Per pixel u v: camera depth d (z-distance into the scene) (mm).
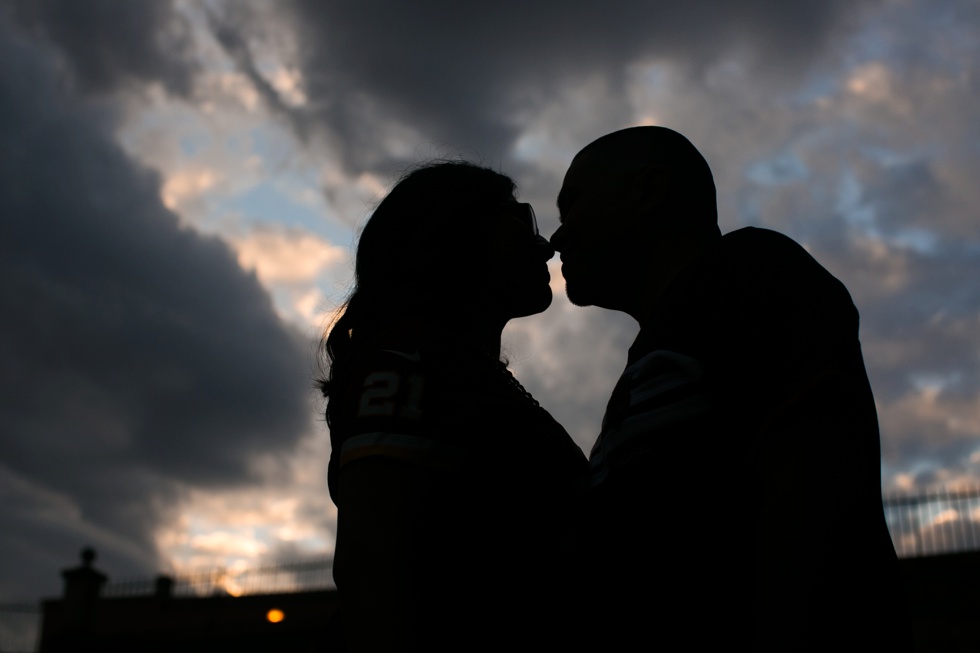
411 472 1293
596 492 1396
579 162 1757
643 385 1356
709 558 1249
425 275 1632
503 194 1788
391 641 1204
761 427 1151
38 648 18734
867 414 1130
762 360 1187
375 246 1683
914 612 11383
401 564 1243
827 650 1017
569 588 1358
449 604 1285
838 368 1128
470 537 1318
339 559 1290
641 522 1305
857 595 1046
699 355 1298
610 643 1279
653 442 1322
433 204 1693
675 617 1249
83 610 18688
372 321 1577
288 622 16719
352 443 1323
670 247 1620
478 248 1699
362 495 1283
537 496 1408
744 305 1256
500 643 1301
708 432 1276
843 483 1072
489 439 1377
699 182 1669
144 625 18188
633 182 1651
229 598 17578
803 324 1176
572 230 1698
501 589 1323
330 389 1582
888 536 1121
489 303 1725
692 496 1273
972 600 11070
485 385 1444
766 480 1129
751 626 1192
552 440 1480
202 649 17031
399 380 1367
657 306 1433
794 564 1051
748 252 1315
